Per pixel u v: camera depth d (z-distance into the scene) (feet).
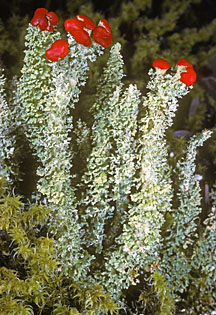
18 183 0.30
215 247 0.30
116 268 0.29
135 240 0.29
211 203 0.32
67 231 0.29
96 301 0.28
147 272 0.30
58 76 0.27
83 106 0.33
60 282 0.28
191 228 0.30
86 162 0.30
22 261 0.29
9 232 0.28
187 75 0.26
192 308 0.30
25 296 0.28
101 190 0.28
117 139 0.28
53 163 0.28
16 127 0.29
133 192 0.30
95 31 0.27
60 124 0.27
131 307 0.30
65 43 0.26
